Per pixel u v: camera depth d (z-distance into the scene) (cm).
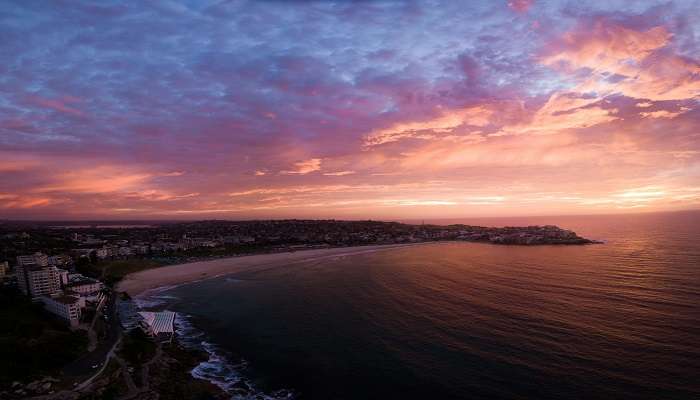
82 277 14925
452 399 6266
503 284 13950
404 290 13725
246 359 8262
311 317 10919
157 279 18438
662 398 5866
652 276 13900
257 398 6662
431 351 8025
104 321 10412
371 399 6438
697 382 6209
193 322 11050
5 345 7556
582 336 8256
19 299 11331
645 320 8969
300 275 18425
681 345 7512
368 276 17275
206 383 7188
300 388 6950
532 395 6178
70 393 6450
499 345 8094
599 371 6756
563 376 6669
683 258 17788
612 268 16188
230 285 16525
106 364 7556
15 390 6341
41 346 7844
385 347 8400
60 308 10038
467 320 9775
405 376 7075
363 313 10994
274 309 11988
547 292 12294
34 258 16175
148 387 6912
